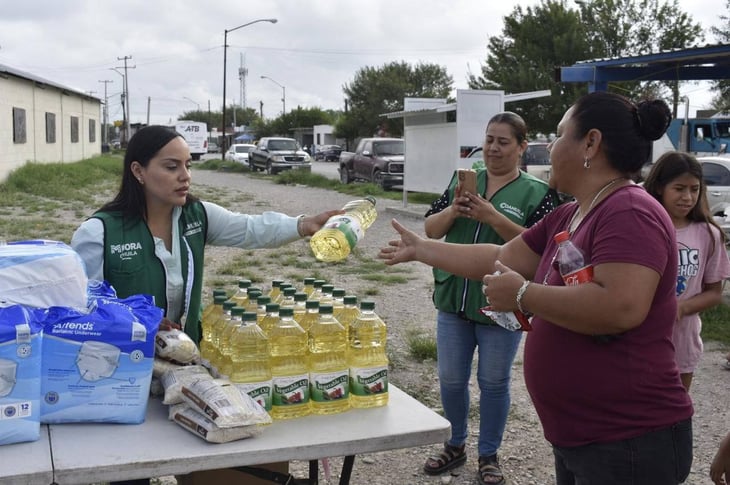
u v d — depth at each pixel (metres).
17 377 2.24
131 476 2.19
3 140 23.64
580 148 2.33
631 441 2.23
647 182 4.00
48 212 16.53
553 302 2.18
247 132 88.00
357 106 68.31
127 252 2.88
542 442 4.90
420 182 17.23
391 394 2.88
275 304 2.73
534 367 2.40
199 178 31.72
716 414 5.40
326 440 2.40
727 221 9.35
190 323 3.04
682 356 3.99
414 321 7.89
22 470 2.10
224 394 2.38
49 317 2.36
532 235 2.76
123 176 2.95
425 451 4.77
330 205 19.97
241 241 3.18
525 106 37.84
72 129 35.06
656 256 2.13
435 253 2.94
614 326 2.12
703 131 24.58
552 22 38.72
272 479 2.81
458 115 15.41
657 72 13.38
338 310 2.86
